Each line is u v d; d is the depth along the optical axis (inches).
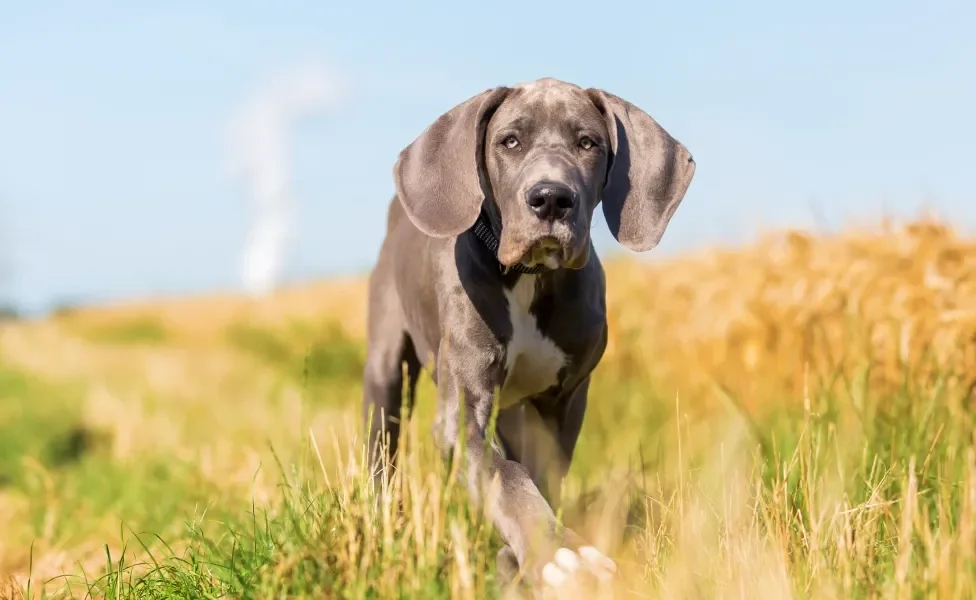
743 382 246.5
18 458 294.5
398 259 175.2
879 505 129.5
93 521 215.6
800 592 112.8
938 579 107.3
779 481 135.8
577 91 147.7
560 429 160.2
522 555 119.4
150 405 381.1
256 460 230.5
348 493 128.9
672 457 209.3
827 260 259.1
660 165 144.7
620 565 129.4
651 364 277.4
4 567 189.0
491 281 146.1
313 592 114.8
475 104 146.4
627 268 343.6
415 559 119.3
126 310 1160.8
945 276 222.2
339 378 418.3
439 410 151.2
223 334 725.3
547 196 131.8
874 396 178.5
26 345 780.0
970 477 114.4
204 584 137.0
